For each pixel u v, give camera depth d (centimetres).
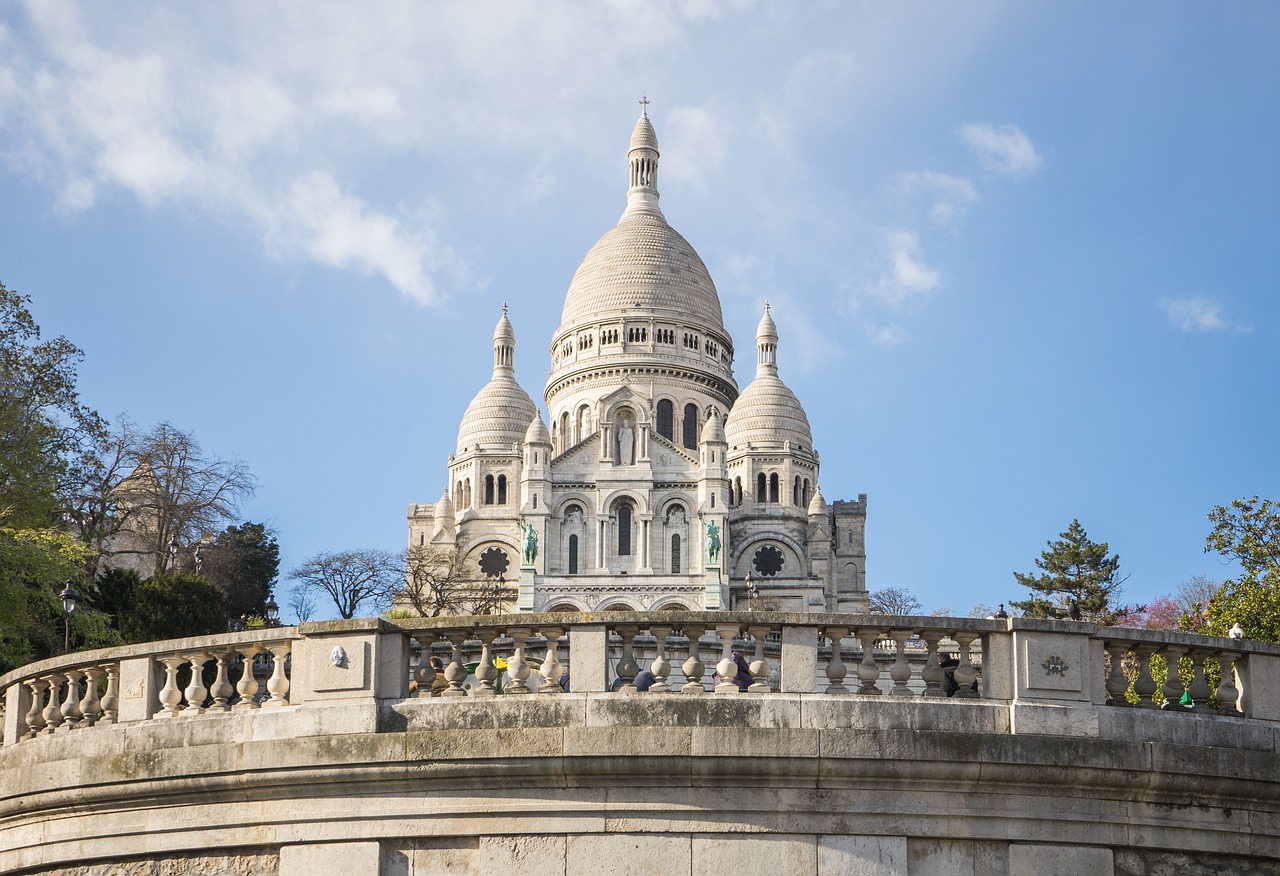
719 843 1833
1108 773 1861
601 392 17462
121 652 2066
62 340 5612
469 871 1850
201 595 6278
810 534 16775
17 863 2042
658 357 17525
